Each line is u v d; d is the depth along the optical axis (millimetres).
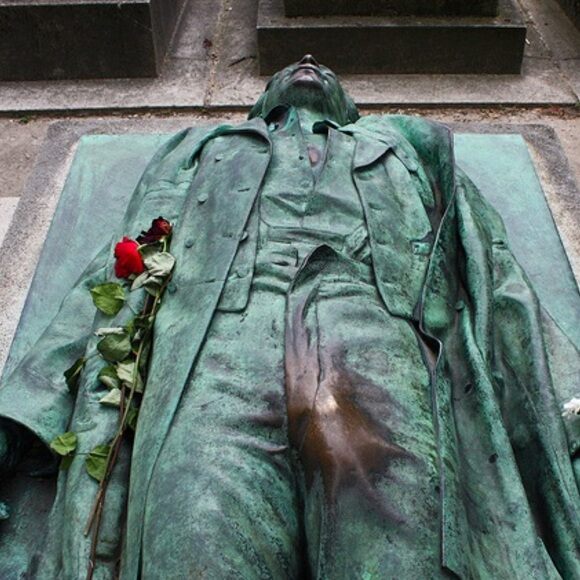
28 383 2705
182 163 3307
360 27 5586
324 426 2172
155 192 3211
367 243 2805
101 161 4195
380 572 1965
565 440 2480
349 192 2947
